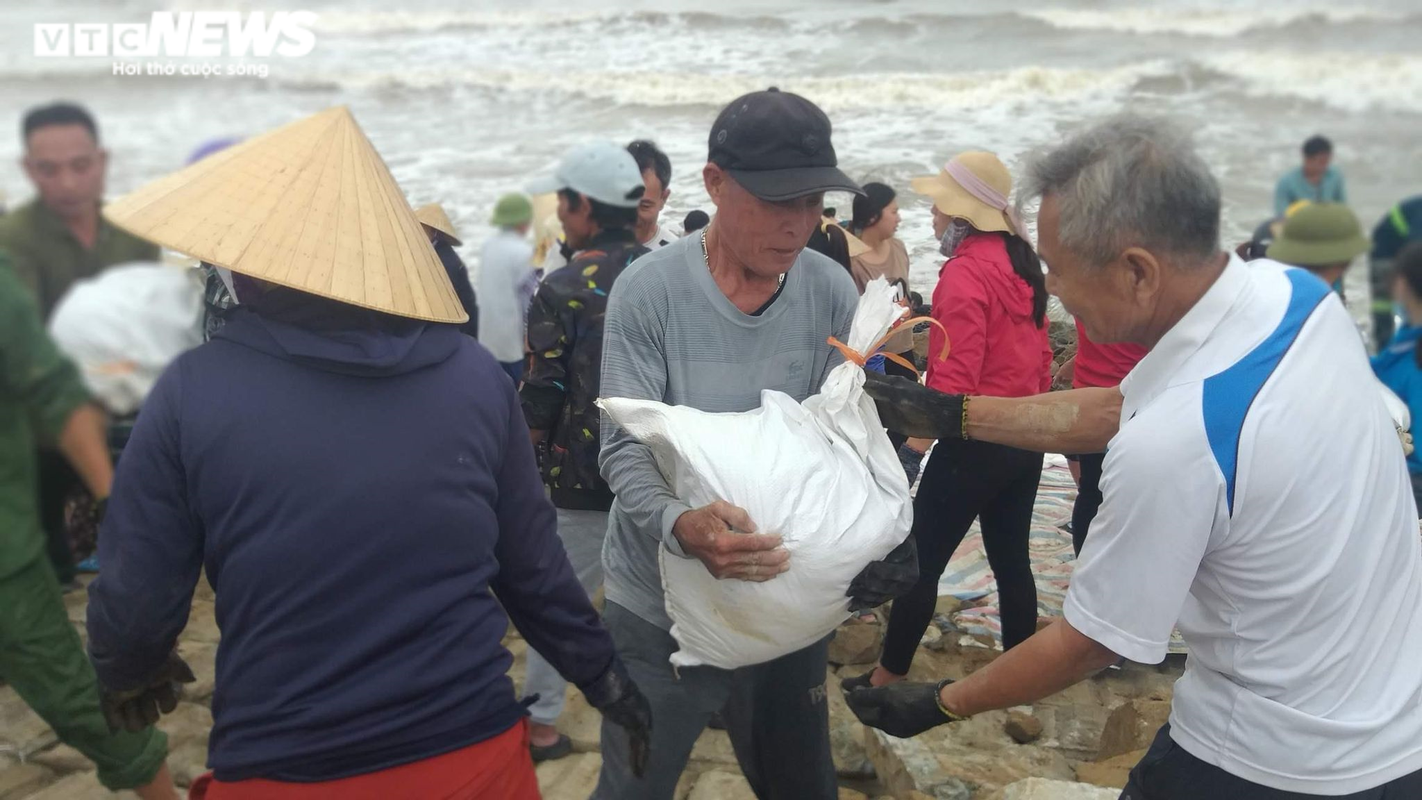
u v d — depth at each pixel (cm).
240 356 158
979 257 321
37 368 240
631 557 228
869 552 204
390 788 160
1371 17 2120
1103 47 2008
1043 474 555
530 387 306
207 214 159
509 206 611
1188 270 157
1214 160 1414
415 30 2442
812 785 245
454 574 166
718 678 225
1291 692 160
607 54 2116
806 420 216
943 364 319
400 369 162
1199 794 171
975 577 437
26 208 334
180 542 159
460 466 165
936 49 2025
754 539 195
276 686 157
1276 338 155
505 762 171
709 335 219
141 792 269
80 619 378
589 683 194
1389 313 545
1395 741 159
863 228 582
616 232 319
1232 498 153
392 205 172
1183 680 177
